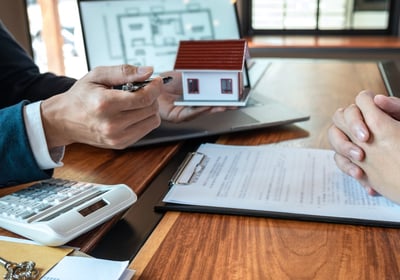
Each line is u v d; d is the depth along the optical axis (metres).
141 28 1.07
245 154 0.71
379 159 0.55
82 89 0.53
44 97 0.83
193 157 0.70
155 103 0.56
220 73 0.87
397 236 0.47
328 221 0.50
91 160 0.71
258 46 3.26
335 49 3.17
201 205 0.54
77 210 0.49
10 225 0.48
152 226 0.50
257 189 0.58
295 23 3.69
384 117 0.57
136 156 0.73
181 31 1.08
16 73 0.85
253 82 1.26
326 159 0.68
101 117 0.52
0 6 1.86
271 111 0.90
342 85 1.22
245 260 0.43
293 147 0.75
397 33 3.53
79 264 0.42
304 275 0.41
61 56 2.16
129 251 0.46
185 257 0.44
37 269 0.41
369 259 0.43
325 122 0.89
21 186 0.60
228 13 1.09
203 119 0.85
